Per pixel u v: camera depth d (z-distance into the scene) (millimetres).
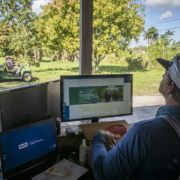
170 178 577
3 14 4992
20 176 1059
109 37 7477
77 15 6082
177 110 605
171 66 633
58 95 1529
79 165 1158
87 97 1478
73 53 6402
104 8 7191
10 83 4629
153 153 552
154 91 5691
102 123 1498
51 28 5848
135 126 598
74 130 1519
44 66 5828
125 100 1599
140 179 610
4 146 1004
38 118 1345
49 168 1109
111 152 626
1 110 1060
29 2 5273
